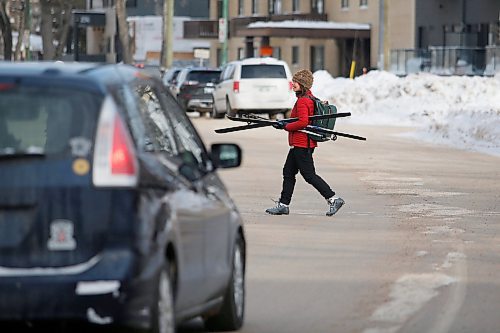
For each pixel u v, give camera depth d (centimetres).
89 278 1438
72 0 15575
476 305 2269
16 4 18762
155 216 1509
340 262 2800
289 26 14625
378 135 7531
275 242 3123
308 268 2711
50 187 1452
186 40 19138
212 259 1808
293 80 3647
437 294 2383
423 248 3019
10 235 1450
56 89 1501
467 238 3206
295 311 2208
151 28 18938
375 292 2408
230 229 1931
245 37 16350
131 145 1500
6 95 1500
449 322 2106
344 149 6369
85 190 1455
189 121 2002
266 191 4369
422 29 13512
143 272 1463
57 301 1436
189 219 1662
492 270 2686
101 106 1495
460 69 12119
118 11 15362
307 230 3362
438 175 4962
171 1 13375
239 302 2028
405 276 2595
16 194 1451
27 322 1449
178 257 1600
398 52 12938
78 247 1450
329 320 2122
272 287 2466
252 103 9069
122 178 1462
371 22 14462
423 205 3956
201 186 1798
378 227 3428
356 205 3959
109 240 1454
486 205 3953
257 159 5709
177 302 1617
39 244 1449
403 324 2088
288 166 3697
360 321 2116
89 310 1441
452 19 13062
